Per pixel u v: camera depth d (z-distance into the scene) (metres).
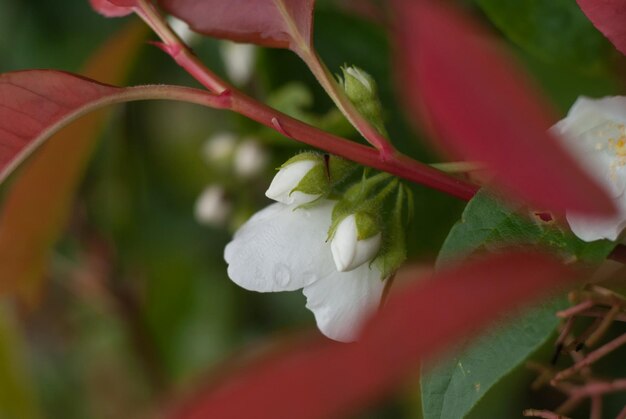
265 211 0.29
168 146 0.48
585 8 0.27
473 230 0.27
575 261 0.26
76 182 0.37
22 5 0.48
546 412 0.29
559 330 0.30
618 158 0.27
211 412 0.19
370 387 0.19
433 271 0.26
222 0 0.29
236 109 0.28
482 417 0.39
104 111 0.35
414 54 0.21
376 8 0.37
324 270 0.29
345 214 0.29
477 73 0.20
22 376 0.43
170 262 0.47
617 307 0.27
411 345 0.20
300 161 0.29
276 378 0.19
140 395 0.51
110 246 0.48
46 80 0.28
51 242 0.37
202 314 0.47
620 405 0.40
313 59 0.28
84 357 0.52
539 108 0.21
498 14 0.33
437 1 0.22
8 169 0.29
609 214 0.20
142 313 0.47
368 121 0.29
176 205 0.48
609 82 0.33
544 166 0.20
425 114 0.23
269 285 0.29
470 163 0.28
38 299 0.40
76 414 0.52
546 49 0.33
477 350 0.26
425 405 0.26
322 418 0.19
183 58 0.29
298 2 0.28
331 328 0.28
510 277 0.22
